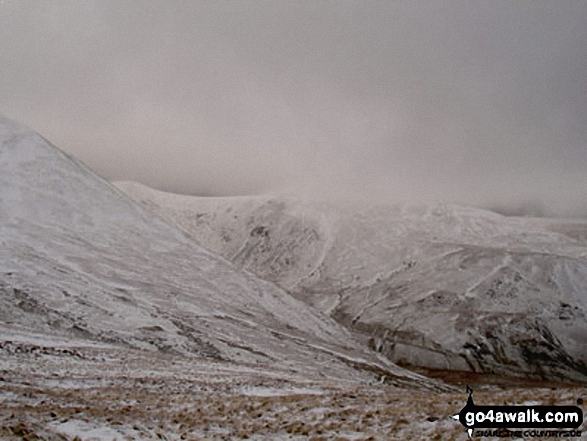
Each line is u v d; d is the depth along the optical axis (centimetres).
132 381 2744
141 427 1512
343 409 1859
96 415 1605
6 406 1552
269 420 1755
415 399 2038
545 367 16075
